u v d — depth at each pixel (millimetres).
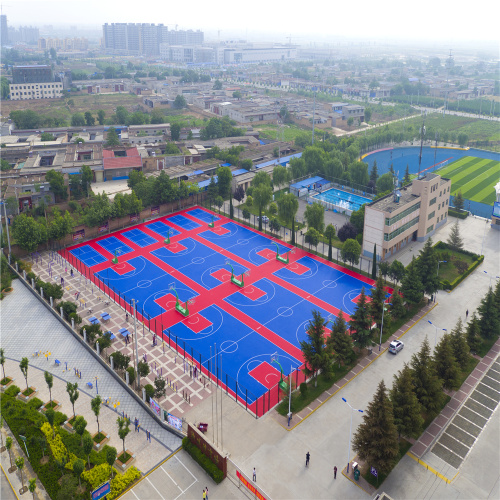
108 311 126625
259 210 189000
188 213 193500
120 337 116250
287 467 80562
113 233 174875
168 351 111125
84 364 107375
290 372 104375
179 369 105375
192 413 92812
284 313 125688
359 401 95062
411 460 81750
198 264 152000
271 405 94938
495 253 157375
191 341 114688
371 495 75312
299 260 154750
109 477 77625
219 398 96875
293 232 164250
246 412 92938
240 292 135750
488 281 140500
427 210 162750
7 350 111312
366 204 152625
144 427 90062
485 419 90812
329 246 152500
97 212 169625
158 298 132875
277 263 152750
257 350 111562
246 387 100000
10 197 183500
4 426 88938
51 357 109438
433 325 117938
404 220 153750
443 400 91875
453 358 94812
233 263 152500
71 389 85625
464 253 156625
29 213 182125
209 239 170000
